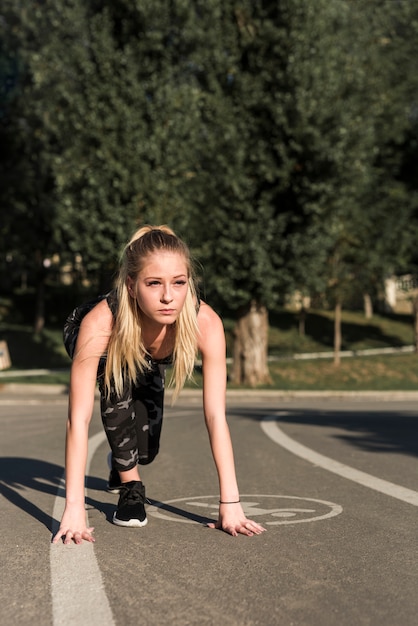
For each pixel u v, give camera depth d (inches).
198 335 165.2
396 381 1248.8
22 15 1510.8
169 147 1072.8
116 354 160.6
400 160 1446.9
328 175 1035.9
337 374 1258.6
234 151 1030.4
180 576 132.6
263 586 126.1
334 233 1059.9
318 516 184.9
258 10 1055.0
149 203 1075.3
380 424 460.8
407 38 1332.4
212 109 1052.5
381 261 1359.5
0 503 208.1
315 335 1673.2
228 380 1141.7
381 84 1213.7
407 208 1398.9
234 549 151.5
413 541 157.5
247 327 1108.5
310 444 347.9
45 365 1373.0
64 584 129.0
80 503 161.5
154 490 229.0
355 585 126.2
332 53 1047.0
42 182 1614.2
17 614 114.1
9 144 1648.6
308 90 1018.1
